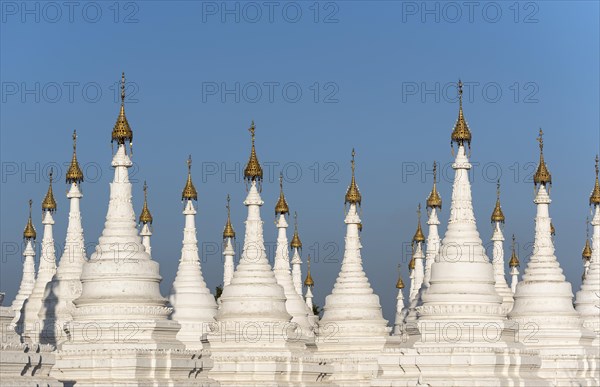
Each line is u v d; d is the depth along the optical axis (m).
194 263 127.94
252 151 119.56
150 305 105.44
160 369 102.00
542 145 129.38
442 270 114.25
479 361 109.50
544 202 128.50
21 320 128.75
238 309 114.94
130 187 107.88
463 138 116.38
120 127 107.94
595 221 141.75
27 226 143.25
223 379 112.38
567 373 123.75
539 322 125.56
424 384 108.81
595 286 139.38
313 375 115.81
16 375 83.50
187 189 129.12
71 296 120.75
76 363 101.00
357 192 132.62
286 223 140.00
